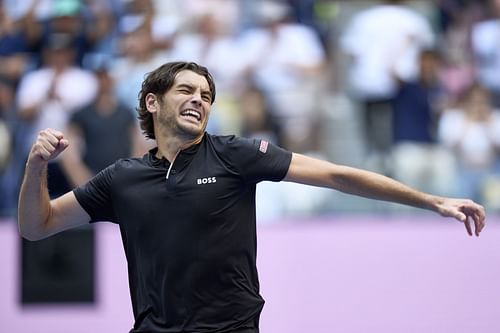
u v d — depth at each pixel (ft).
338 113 97.60
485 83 100.37
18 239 84.94
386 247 85.15
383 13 101.45
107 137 90.27
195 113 42.01
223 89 98.63
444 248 85.10
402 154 94.79
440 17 104.27
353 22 103.14
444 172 94.48
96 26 101.35
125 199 41.83
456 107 96.63
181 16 102.83
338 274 84.64
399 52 99.35
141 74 98.22
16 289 84.33
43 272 84.33
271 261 84.58
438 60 98.99
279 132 96.84
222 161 41.60
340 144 96.63
